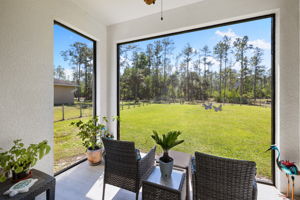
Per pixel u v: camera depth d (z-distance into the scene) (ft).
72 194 5.52
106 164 5.16
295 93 5.26
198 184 3.76
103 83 9.07
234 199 3.29
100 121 8.89
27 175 4.32
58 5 6.33
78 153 8.07
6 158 3.86
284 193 5.44
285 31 5.38
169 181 4.34
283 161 5.07
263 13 5.93
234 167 3.14
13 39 4.85
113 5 7.23
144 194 3.76
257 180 6.20
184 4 7.13
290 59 5.31
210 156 3.37
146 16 8.13
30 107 5.34
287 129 5.35
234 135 6.74
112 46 9.12
